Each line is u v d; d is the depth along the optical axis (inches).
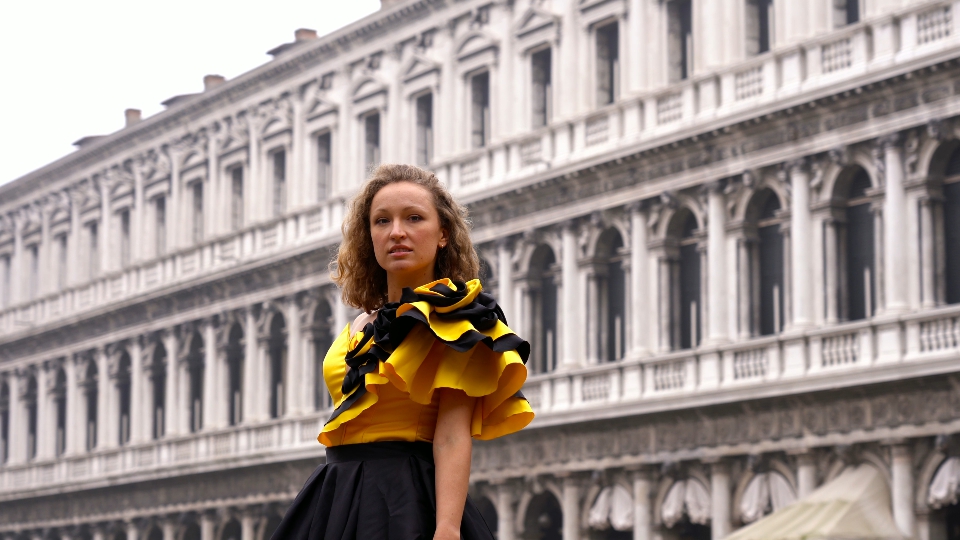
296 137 2160.4
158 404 2411.4
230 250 2261.3
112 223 2573.8
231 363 2251.5
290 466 2069.4
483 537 176.1
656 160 1590.8
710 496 1491.1
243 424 2162.9
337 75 2102.6
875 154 1381.6
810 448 1391.5
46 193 2758.4
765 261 1504.7
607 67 1716.3
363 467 177.9
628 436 1574.8
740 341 1481.3
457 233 188.7
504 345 173.2
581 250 1683.1
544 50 1792.6
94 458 2493.8
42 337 2699.3
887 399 1331.2
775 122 1467.8
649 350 1595.7
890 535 1279.5
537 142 1760.6
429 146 1963.6
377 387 176.9
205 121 2348.7
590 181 1669.5
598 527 1601.9
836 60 1437.0
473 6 1865.2
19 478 2704.2
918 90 1344.7
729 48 1549.0
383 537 173.0
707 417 1494.8
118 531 2432.3
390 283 186.4
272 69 2191.2
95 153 2600.9
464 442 173.6
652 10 1638.8
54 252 2743.6
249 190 2250.2
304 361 2090.3
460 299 174.9
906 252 1350.9
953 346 1289.4
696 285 1579.7
